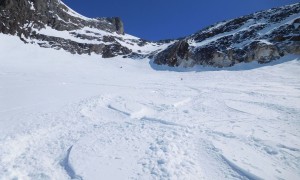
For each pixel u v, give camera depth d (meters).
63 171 5.42
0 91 15.53
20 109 11.03
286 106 11.93
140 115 10.73
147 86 22.22
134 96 15.48
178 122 8.97
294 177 4.92
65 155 6.23
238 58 38.16
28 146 6.89
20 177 5.09
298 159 5.74
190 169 5.27
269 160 5.68
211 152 6.12
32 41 51.62
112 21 88.44
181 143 6.75
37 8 59.09
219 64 40.09
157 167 5.36
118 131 8.09
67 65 42.94
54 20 61.72
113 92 16.88
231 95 16.22
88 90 17.67
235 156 5.83
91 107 11.87
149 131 8.01
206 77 31.14
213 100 14.16
